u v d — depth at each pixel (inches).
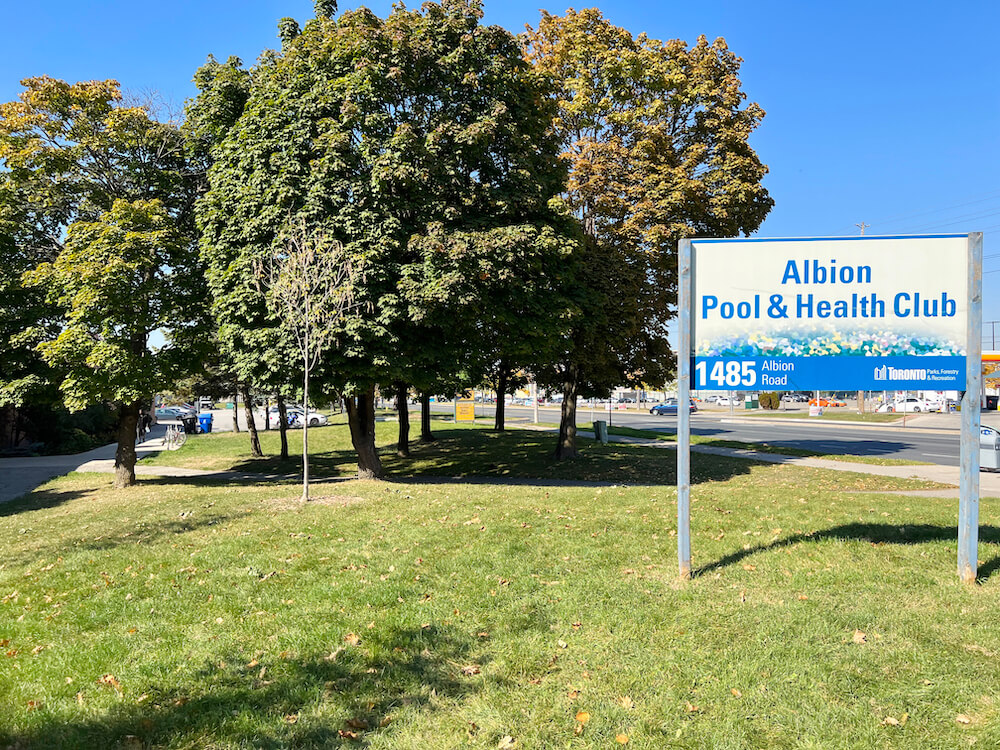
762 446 983.0
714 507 352.5
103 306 545.3
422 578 231.1
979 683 143.2
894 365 221.1
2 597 229.5
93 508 478.3
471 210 559.8
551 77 662.5
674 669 154.6
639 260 740.0
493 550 266.2
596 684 148.7
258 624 189.8
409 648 170.1
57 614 205.5
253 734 131.0
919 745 122.5
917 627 173.3
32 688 151.6
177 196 648.4
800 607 189.3
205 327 635.5
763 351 225.3
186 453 1071.0
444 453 980.6
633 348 836.6
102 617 201.2
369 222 503.8
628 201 756.0
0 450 1014.4
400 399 989.8
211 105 600.4
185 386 962.1
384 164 493.4
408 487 511.8
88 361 542.3
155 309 584.7
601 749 124.3
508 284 538.9
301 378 532.4
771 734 128.0
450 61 560.7
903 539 269.9
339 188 497.4
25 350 612.7
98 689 150.6
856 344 222.8
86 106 608.1
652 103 759.7
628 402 3804.1
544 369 902.4
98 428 1264.8
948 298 218.7
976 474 210.8
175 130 650.8
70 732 131.6
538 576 230.2
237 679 154.8
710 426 1640.0
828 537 269.1
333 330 474.6
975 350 214.4
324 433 1370.6
